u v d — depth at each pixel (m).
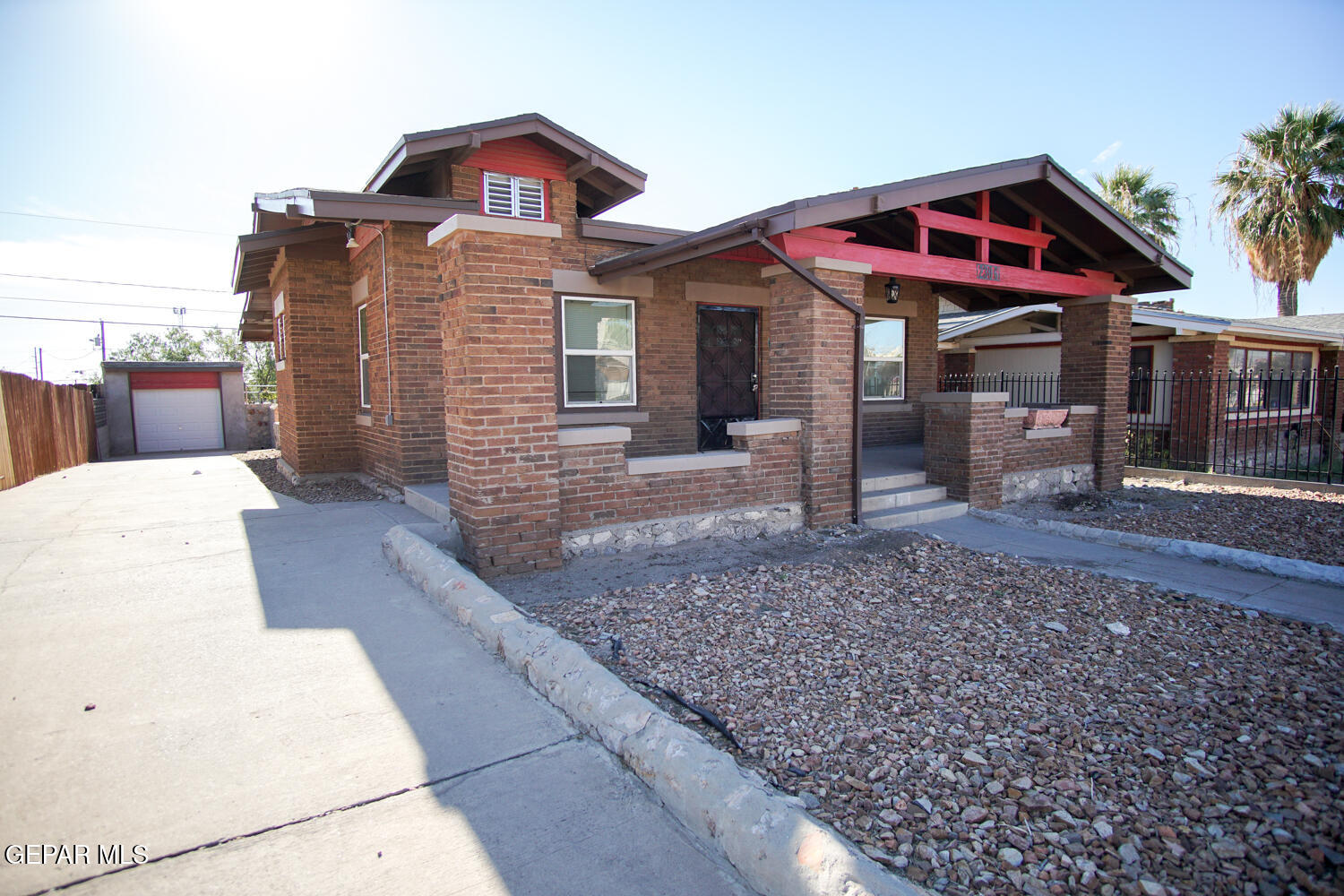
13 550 6.35
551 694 3.54
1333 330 19.72
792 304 7.62
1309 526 8.29
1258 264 20.64
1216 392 15.27
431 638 4.31
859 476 7.81
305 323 10.70
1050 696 3.73
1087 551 7.01
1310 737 3.30
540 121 9.34
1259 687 3.85
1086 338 10.84
